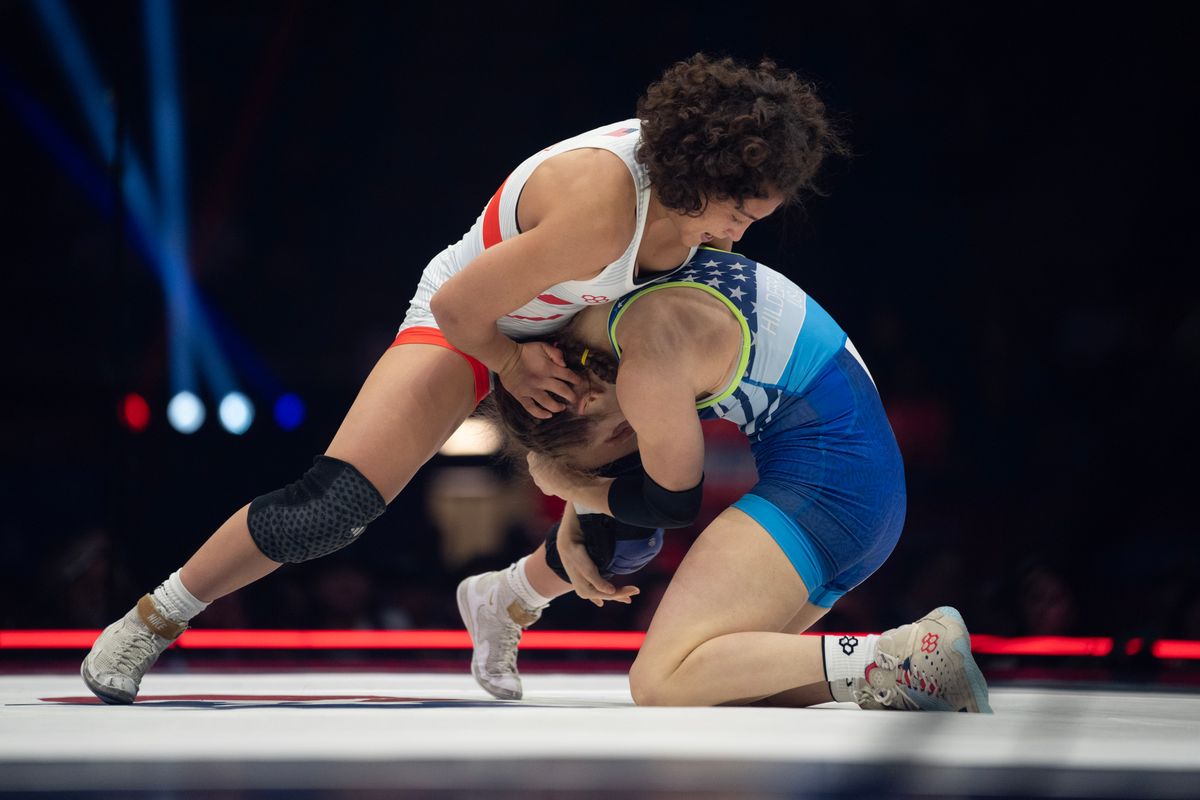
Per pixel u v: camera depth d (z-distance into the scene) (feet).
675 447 16.63
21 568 64.49
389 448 17.43
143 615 17.40
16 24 67.56
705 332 17.07
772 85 15.97
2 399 66.44
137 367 66.54
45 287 68.03
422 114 72.95
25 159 68.85
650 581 49.49
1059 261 67.00
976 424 64.69
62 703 17.46
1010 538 56.75
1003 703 18.83
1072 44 66.74
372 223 73.10
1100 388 64.08
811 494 17.51
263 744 10.48
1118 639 36.76
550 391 17.43
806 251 67.77
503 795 9.01
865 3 67.82
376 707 16.44
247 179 71.72
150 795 8.86
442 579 53.47
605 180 16.11
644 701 16.78
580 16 71.31
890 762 9.73
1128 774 9.72
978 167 68.18
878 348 67.00
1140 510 59.11
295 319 71.00
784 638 16.39
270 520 17.11
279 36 70.85
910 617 50.26
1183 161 66.49
